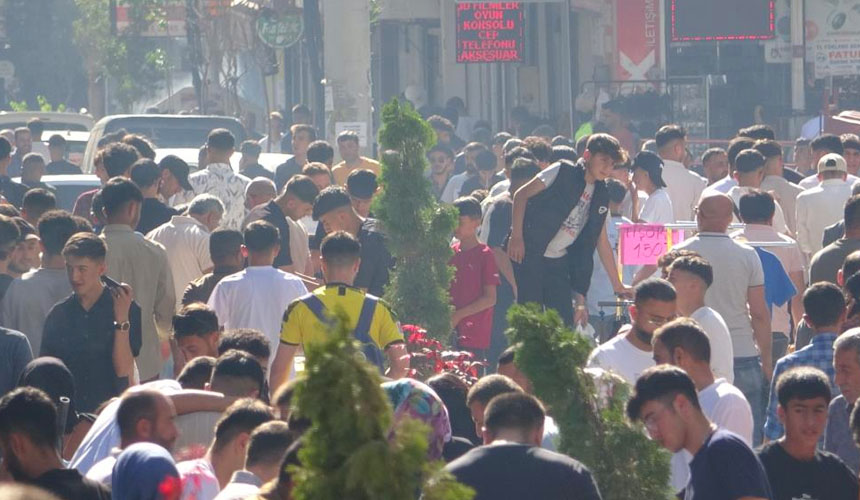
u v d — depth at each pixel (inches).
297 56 3996.1
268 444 546.9
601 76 2536.9
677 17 2297.0
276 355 834.2
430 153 1806.1
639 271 1069.1
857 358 708.0
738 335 954.1
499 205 1187.3
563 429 538.9
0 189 1533.0
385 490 299.0
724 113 2362.2
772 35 2287.2
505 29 2470.5
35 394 562.6
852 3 2351.1
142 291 948.6
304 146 1768.0
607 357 768.9
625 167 1232.2
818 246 1224.8
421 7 3125.0
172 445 601.9
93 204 1162.6
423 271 970.7
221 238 973.8
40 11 5753.0
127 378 862.5
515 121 2674.7
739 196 1207.6
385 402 305.6
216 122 2230.6
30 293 912.9
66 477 555.8
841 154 1454.2
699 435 558.9
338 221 1069.8
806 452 617.0
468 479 515.8
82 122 2856.8
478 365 931.3
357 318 821.9
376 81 3718.0
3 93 5807.1
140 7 3774.6
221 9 3253.0
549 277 1075.3
